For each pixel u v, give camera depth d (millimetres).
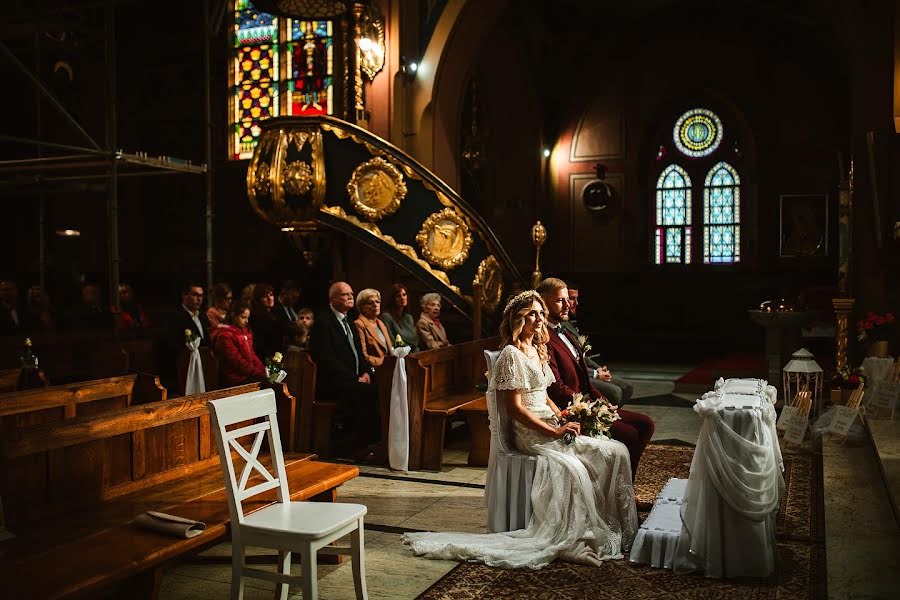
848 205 11969
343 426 8680
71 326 9977
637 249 17500
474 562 4574
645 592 4133
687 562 4410
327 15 8797
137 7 13820
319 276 13133
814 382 10062
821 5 12664
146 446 4398
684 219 17562
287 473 4695
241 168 13133
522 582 4273
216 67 13203
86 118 14281
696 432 8547
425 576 4395
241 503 4020
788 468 6793
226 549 4852
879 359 8133
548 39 17031
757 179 16609
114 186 9328
